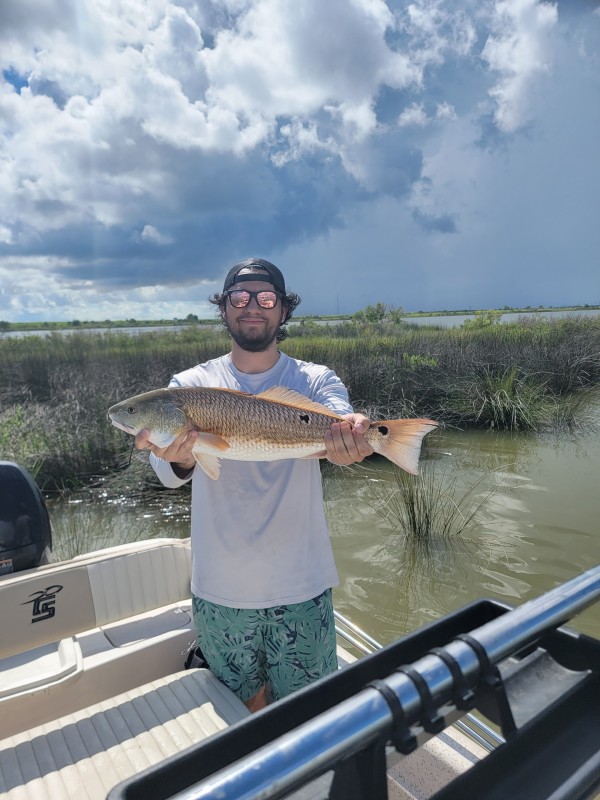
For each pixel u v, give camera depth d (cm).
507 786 100
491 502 709
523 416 1055
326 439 239
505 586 517
